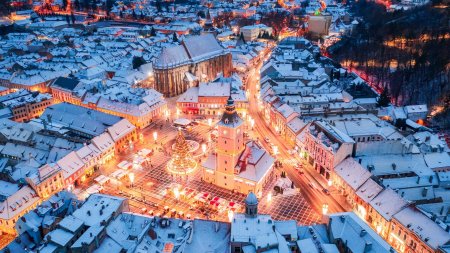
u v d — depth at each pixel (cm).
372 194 14075
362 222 11994
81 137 19700
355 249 10988
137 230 12094
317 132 17600
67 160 16138
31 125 19175
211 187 16225
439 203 13512
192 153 18862
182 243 11500
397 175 15525
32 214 12631
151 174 17112
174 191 15450
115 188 16075
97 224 11731
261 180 15525
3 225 13700
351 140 16388
